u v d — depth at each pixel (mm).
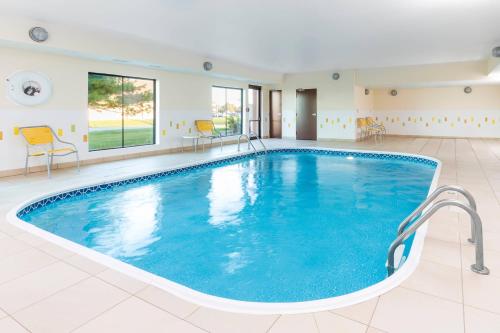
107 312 2016
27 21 5660
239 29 6293
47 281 2391
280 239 3912
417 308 2018
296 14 5375
